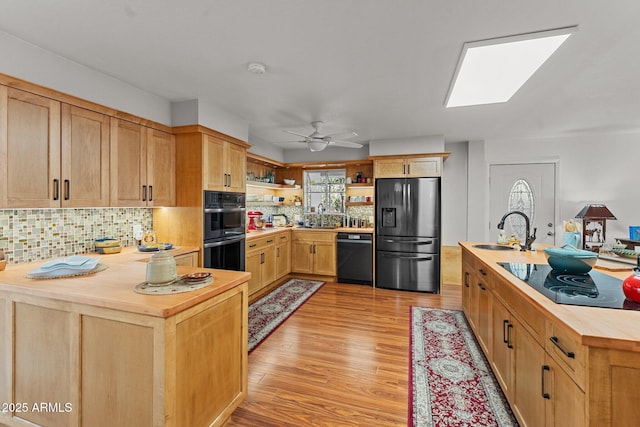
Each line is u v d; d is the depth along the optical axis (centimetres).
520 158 477
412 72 241
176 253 278
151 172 288
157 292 149
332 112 344
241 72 243
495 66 230
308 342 283
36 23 178
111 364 141
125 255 261
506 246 319
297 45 202
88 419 146
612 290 154
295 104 318
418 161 452
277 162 534
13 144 191
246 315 190
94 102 238
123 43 201
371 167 541
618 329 106
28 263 219
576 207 461
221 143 333
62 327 151
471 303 298
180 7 163
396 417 184
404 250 456
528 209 480
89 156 236
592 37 188
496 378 215
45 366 154
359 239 485
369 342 283
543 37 186
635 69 233
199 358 150
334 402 198
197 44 202
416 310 368
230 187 350
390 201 462
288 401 199
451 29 181
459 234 505
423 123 387
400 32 185
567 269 189
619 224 446
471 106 322
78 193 228
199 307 149
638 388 100
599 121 378
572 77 249
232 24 179
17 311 161
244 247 379
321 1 157
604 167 450
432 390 210
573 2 155
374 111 339
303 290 453
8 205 188
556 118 366
